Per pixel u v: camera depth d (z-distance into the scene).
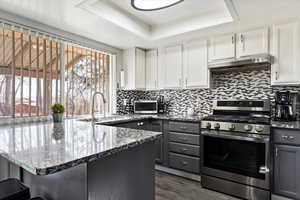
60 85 2.62
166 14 2.49
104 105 3.07
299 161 1.95
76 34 2.72
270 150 2.08
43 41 2.43
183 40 3.05
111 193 1.19
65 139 1.32
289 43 2.29
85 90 3.00
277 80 2.38
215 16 2.39
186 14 2.50
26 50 2.27
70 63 2.78
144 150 1.49
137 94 3.88
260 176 2.12
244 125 2.22
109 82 3.45
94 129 1.76
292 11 2.06
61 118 2.25
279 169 2.05
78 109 2.89
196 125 2.64
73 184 1.10
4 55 2.09
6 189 1.17
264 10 2.02
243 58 2.57
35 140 1.29
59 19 2.21
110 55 3.45
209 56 2.88
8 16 2.04
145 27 2.83
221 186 2.37
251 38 2.54
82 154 0.98
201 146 2.56
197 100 3.31
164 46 3.39
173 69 3.28
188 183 2.61
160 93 3.76
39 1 1.80
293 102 2.32
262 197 2.10
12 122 2.13
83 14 2.07
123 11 2.38
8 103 2.12
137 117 2.96
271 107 2.61
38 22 2.28
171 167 2.88
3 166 1.63
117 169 1.24
